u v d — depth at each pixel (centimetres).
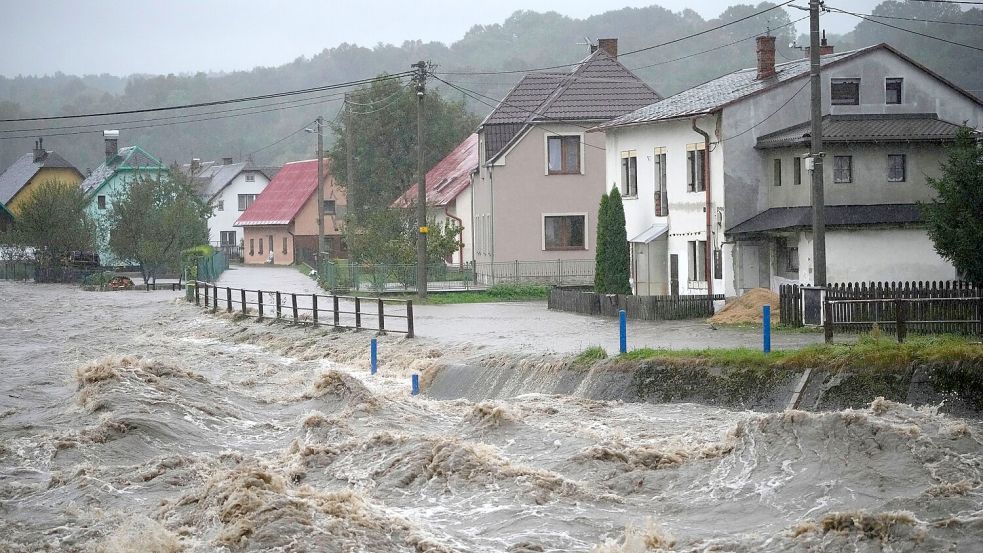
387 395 3612
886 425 2312
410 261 7675
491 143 8138
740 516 2119
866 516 1902
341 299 7212
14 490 2591
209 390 3728
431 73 6962
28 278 11988
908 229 4838
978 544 1812
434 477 2447
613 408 3188
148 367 3812
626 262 5803
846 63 5338
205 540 2022
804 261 4912
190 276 9350
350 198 9269
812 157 4097
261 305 6141
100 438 3036
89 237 11519
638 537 1967
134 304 8125
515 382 3684
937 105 5428
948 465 2173
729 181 5334
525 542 2011
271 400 3669
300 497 2170
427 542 1991
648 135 6103
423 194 6862
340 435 2995
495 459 2519
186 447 3017
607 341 4150
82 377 3719
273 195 14212
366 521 2075
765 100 5344
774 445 2388
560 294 5903
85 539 2161
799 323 4181
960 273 4034
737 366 3148
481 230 8394
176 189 11481
